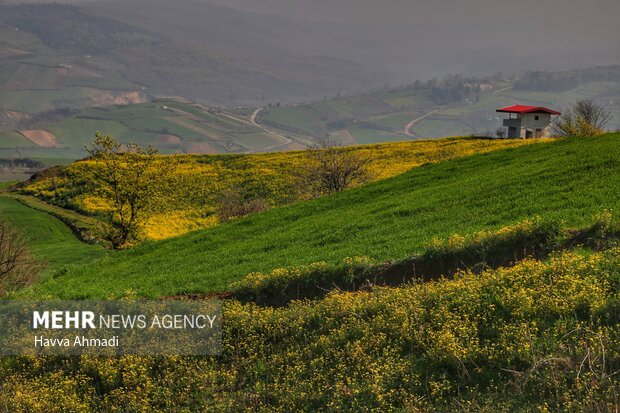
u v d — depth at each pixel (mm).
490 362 23000
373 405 22969
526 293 26031
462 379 22750
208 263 49562
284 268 38156
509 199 47875
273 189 118188
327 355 26766
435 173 70438
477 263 32344
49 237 109875
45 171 161000
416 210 51875
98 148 82125
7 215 122000
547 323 24047
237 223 66812
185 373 28469
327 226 53938
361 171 94438
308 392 24797
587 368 20953
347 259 36969
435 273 33594
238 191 115938
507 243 33031
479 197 50969
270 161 142250
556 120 134500
